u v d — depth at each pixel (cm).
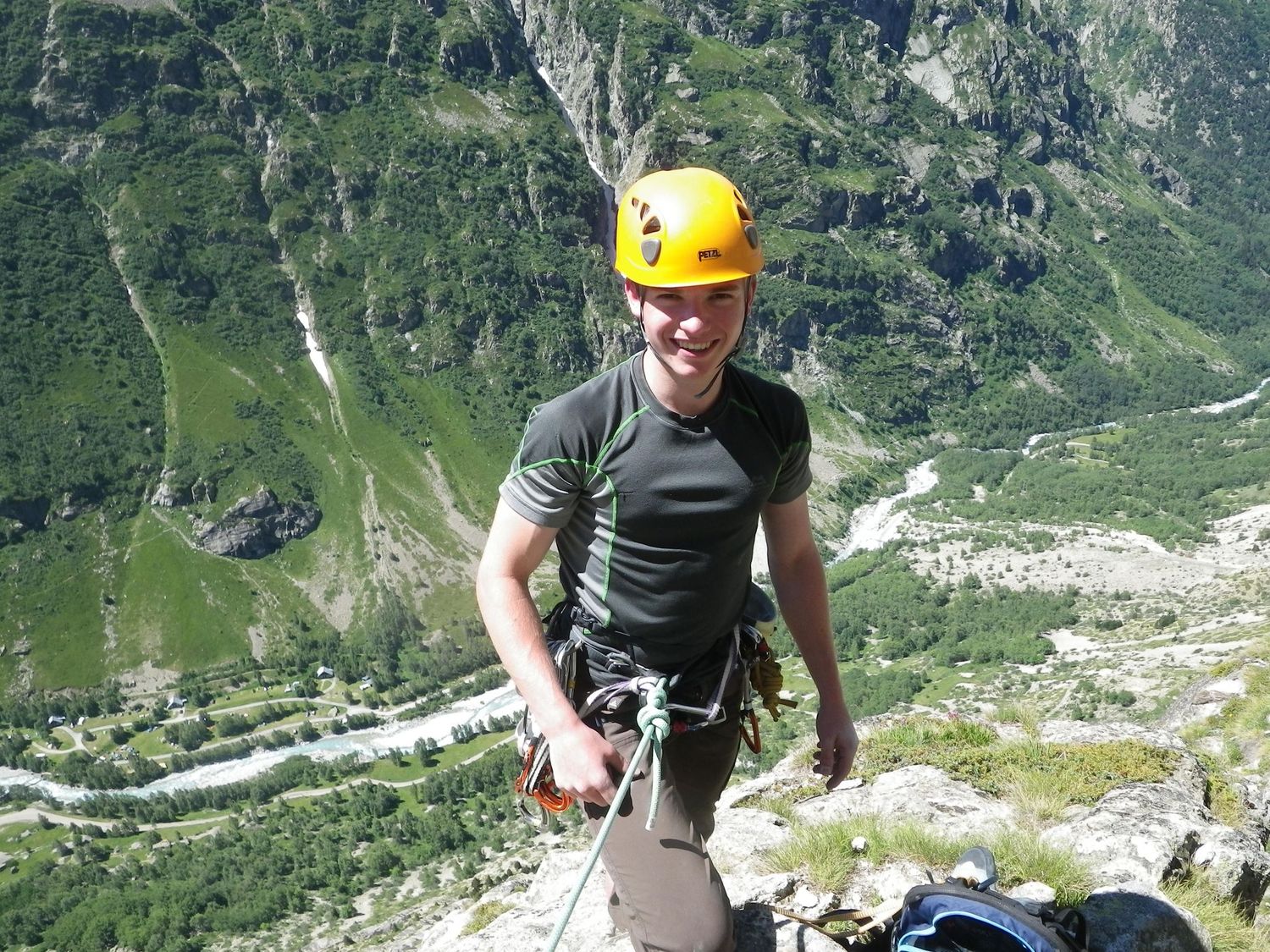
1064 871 618
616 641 400
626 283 366
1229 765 1659
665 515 369
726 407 371
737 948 510
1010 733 987
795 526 436
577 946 587
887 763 909
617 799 352
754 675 439
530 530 377
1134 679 13200
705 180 354
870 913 538
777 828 741
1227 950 611
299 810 19538
